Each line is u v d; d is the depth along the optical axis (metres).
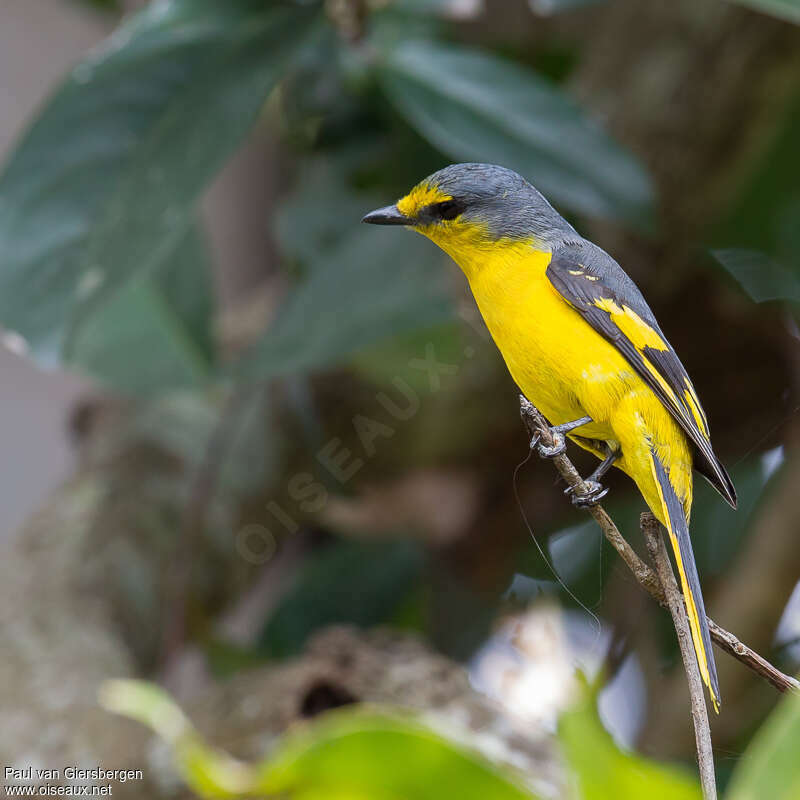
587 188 4.31
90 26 4.55
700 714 4.11
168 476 4.41
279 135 4.50
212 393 4.44
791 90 4.38
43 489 4.53
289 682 4.28
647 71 4.39
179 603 4.36
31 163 4.27
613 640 4.22
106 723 4.30
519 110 4.31
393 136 4.45
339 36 4.34
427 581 4.43
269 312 4.48
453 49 4.32
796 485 4.33
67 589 4.38
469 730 4.24
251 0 4.29
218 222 4.55
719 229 4.40
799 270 4.39
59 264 4.27
